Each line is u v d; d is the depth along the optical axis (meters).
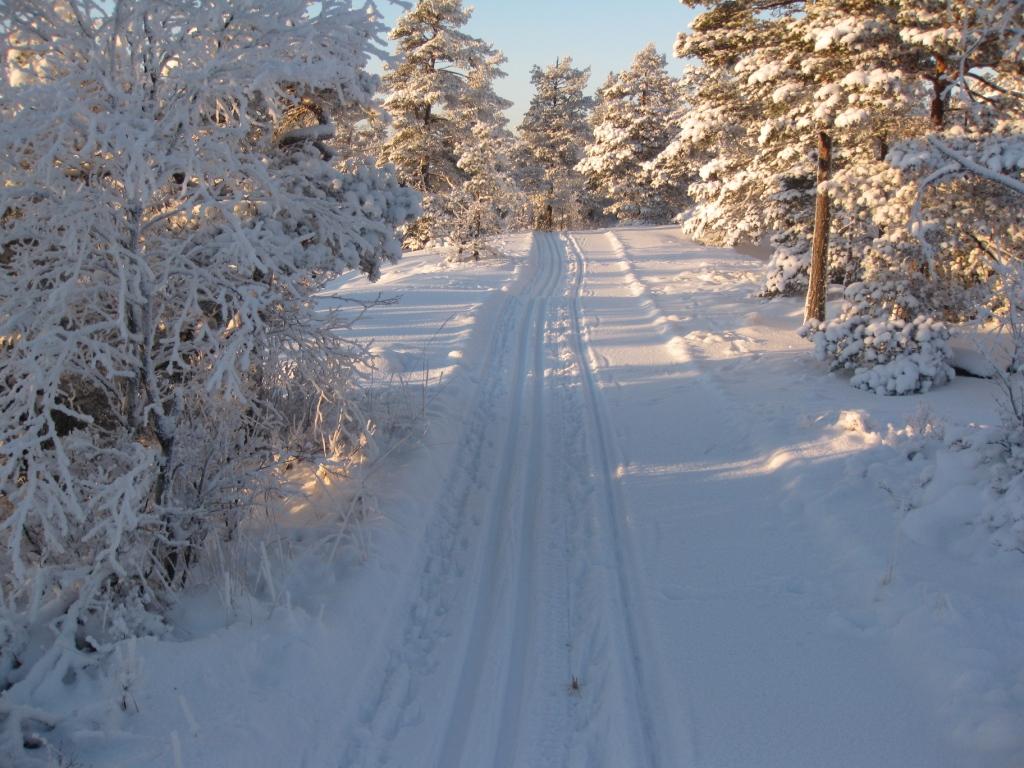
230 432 5.46
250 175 4.87
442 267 27.78
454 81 32.00
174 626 4.74
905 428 8.58
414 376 11.70
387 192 7.07
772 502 7.23
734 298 19.78
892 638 4.86
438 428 9.22
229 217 4.26
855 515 6.54
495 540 6.82
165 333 5.39
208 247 4.82
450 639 5.26
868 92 12.30
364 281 24.45
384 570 5.81
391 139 31.62
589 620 5.47
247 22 4.66
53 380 4.09
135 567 4.59
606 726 4.34
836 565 5.90
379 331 15.51
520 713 4.53
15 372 4.14
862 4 12.58
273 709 4.11
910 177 11.73
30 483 3.89
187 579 5.27
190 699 4.07
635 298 20.69
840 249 18.36
